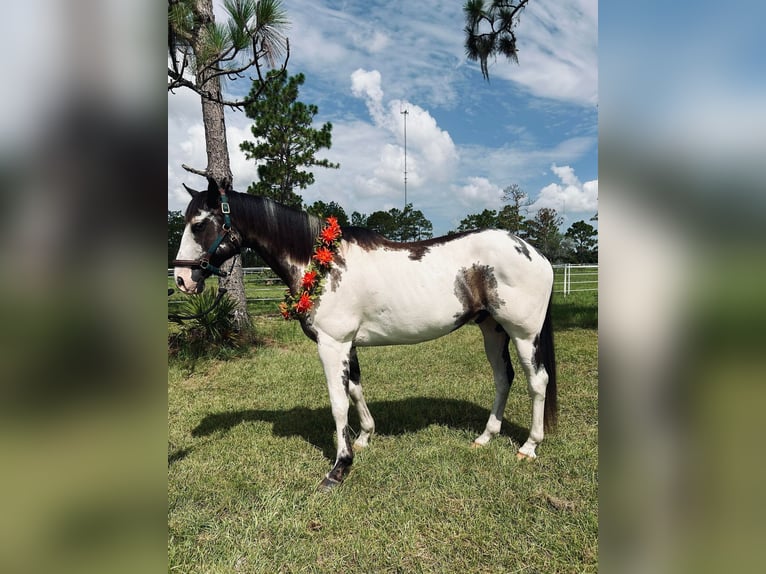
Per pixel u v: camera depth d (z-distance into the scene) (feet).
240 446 10.19
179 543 6.79
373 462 9.24
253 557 6.51
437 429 10.87
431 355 18.98
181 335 18.98
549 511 7.38
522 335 9.16
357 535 6.96
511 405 12.62
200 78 10.61
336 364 8.72
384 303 8.71
